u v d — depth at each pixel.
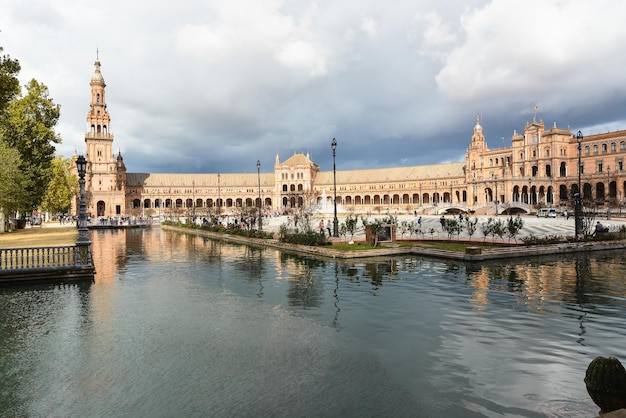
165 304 18.33
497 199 123.12
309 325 14.93
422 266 28.09
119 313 16.89
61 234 59.97
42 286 22.66
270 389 9.88
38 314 16.78
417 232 50.34
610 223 64.69
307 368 11.09
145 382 10.37
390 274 25.06
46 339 13.70
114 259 34.69
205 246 46.09
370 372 10.78
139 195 177.75
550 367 10.96
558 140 131.12
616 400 6.73
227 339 13.52
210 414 8.74
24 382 10.43
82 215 25.88
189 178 188.88
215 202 194.00
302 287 21.58
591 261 30.08
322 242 38.84
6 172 51.16
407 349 12.40
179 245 47.72
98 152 150.50
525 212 106.31
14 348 12.88
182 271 27.69
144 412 8.88
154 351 12.51
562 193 132.75
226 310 17.17
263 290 21.03
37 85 61.34
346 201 192.00
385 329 14.34
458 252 31.16
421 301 18.22
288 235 44.34
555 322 14.90
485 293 19.70
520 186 126.31
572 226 60.91
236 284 22.73
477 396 9.40
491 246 36.81
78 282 23.80
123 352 12.44
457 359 11.58
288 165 188.00
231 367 11.23
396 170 180.50
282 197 188.00
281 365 11.31
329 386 10.01
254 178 197.12
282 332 14.16
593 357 11.62
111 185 151.88
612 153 120.75
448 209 118.75
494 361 11.40
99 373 10.95
